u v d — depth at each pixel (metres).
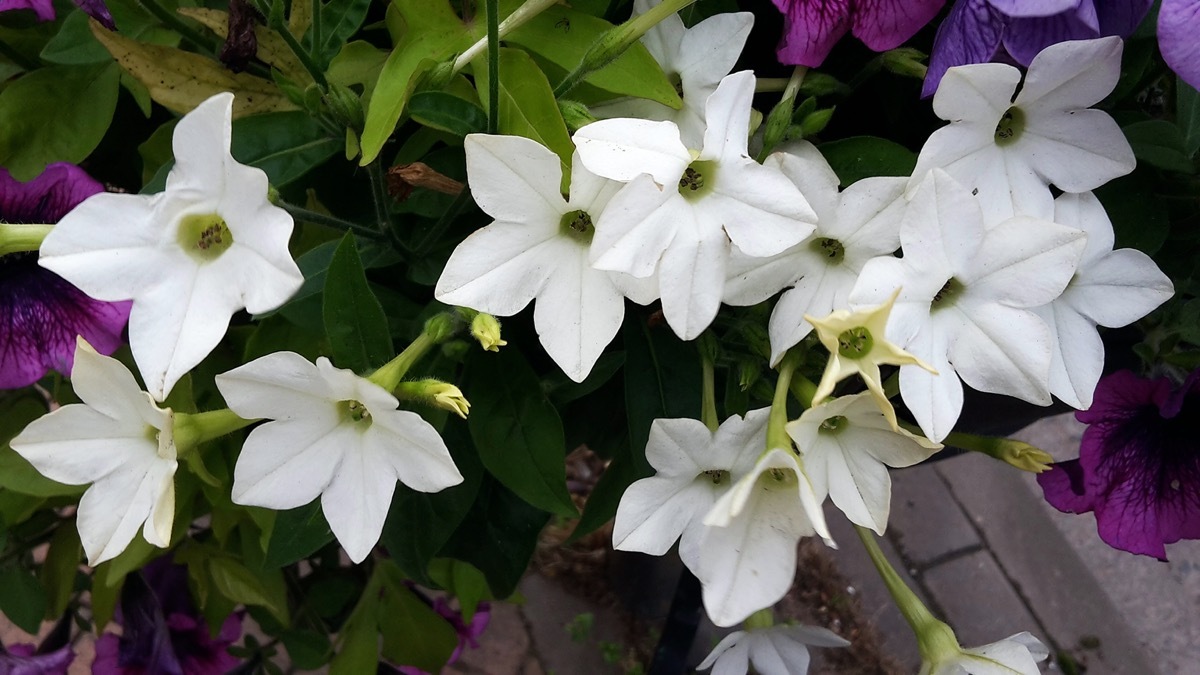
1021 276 0.21
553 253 0.20
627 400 0.27
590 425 0.32
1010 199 0.22
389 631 0.39
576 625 0.67
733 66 0.25
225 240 0.20
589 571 0.69
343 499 0.21
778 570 0.20
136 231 0.19
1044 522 0.72
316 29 0.23
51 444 0.21
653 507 0.22
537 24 0.24
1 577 0.34
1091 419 0.26
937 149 0.21
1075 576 0.70
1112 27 0.21
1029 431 0.74
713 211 0.20
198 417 0.21
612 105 0.24
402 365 0.21
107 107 0.28
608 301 0.20
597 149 0.19
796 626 0.28
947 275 0.20
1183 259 0.29
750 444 0.21
